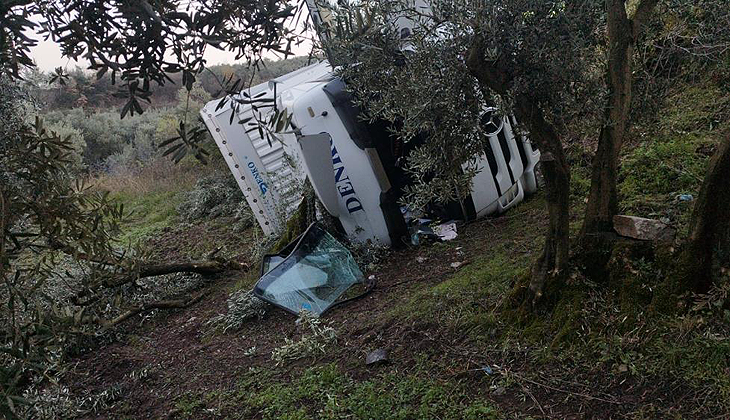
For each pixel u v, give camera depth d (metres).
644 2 3.84
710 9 4.19
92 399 5.00
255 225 8.77
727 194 3.37
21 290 2.39
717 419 2.90
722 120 5.87
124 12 1.81
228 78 2.06
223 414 4.25
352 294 5.75
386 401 3.73
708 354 3.21
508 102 3.66
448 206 6.66
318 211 6.94
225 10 1.95
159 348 5.88
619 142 3.90
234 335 5.68
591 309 3.75
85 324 2.54
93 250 2.53
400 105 3.83
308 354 4.66
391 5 3.71
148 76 1.95
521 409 3.37
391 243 6.52
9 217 2.21
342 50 3.73
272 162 8.35
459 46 3.56
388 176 6.40
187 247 9.38
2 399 2.03
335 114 6.25
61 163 2.38
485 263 5.33
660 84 4.49
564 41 3.39
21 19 1.80
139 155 16.38
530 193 7.12
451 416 3.45
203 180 12.01
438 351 4.10
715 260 3.46
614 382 3.33
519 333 3.95
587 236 4.02
